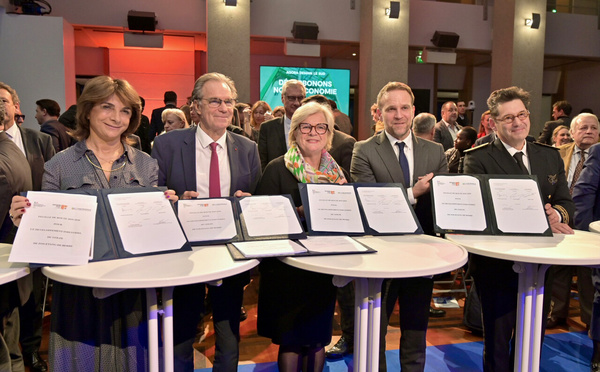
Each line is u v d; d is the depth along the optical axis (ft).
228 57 23.16
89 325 5.02
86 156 5.51
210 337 9.32
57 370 4.96
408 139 7.46
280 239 5.65
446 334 9.49
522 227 6.24
